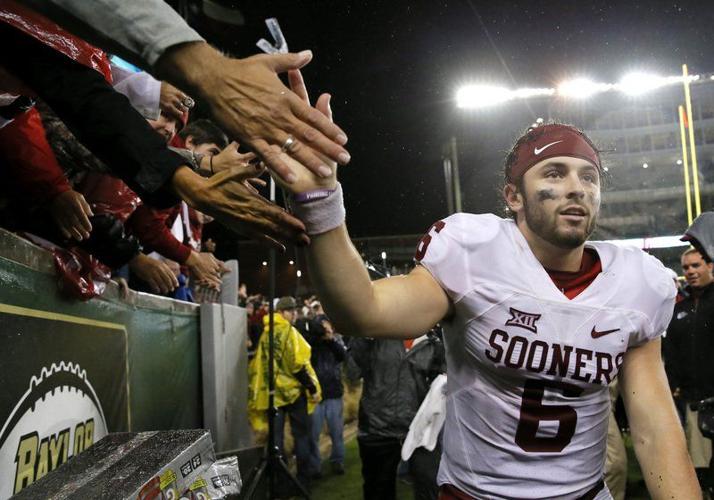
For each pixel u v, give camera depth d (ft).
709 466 13.06
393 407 14.17
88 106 4.01
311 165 3.59
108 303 7.34
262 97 3.49
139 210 8.37
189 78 3.57
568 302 5.11
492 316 5.14
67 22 3.56
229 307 14.52
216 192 3.71
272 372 13.88
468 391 5.43
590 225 5.15
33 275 5.35
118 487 3.34
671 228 35.63
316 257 4.16
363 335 4.74
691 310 14.30
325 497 17.42
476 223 5.37
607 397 5.47
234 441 14.58
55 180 5.57
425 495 11.96
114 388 7.43
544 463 5.26
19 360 4.99
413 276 5.23
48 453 5.43
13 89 4.63
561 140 5.20
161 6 3.57
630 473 18.34
